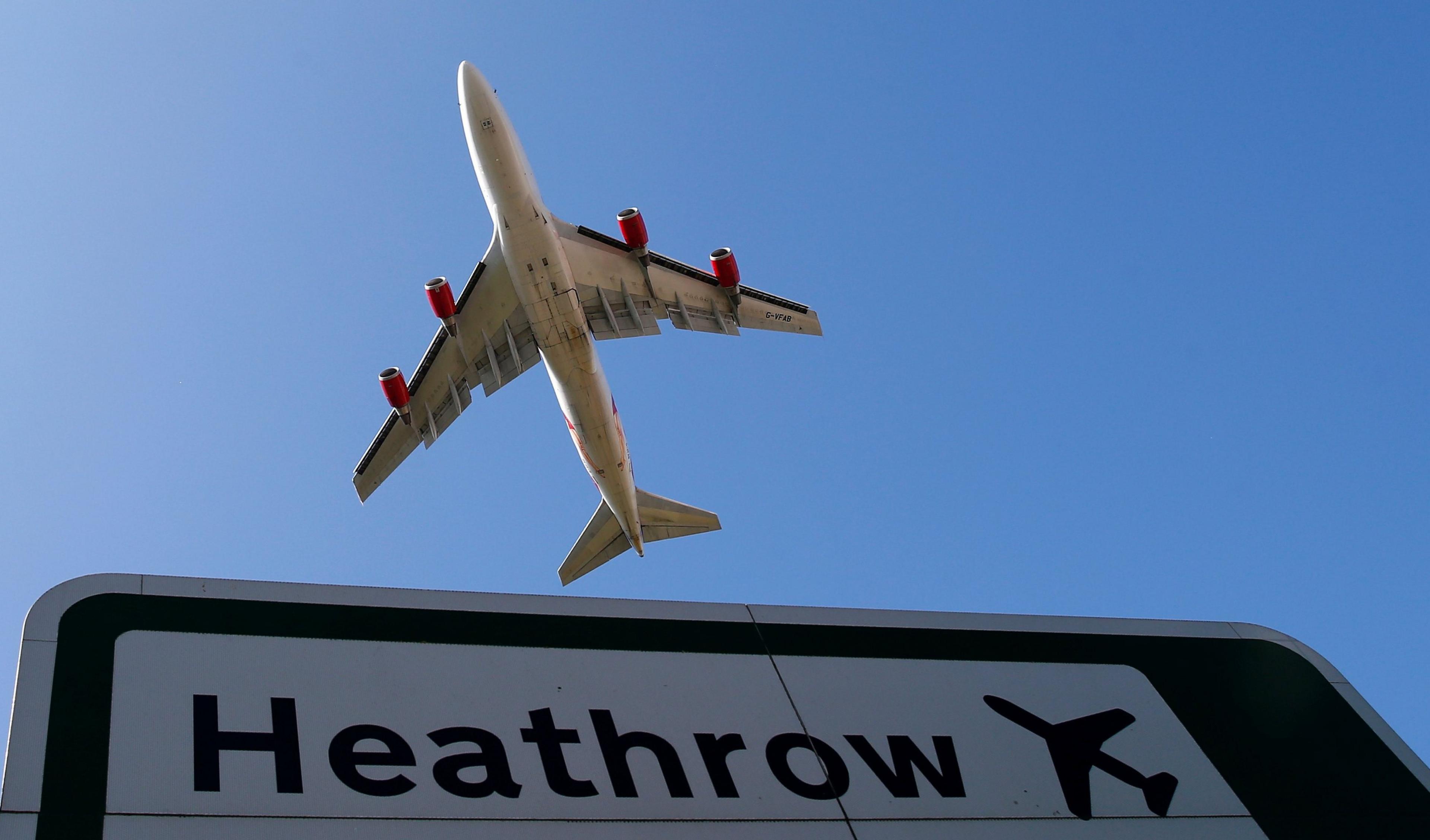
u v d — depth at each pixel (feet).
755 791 28.76
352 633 28.81
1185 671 36.70
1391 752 35.37
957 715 32.83
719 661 31.81
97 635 26.63
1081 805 31.42
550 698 29.09
